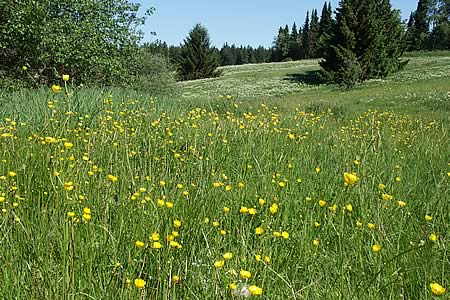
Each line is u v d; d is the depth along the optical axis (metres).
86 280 2.23
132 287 2.12
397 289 2.30
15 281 2.10
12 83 16.33
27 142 4.50
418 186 4.27
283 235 2.62
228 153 5.17
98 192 3.25
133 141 5.36
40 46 16.45
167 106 10.51
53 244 2.39
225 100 13.90
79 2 16.98
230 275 2.25
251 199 3.63
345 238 2.96
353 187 3.77
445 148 6.30
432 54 60.16
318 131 7.57
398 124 10.38
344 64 38.44
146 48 24.97
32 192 3.33
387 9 41.81
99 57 17.36
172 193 3.33
